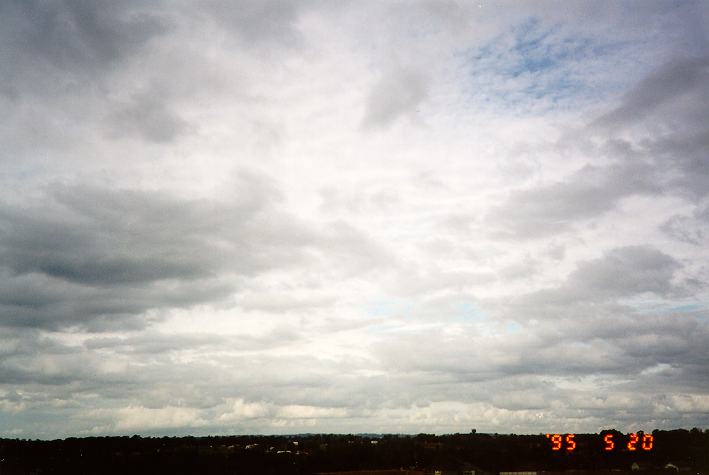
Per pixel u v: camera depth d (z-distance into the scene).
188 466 128.75
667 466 78.62
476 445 128.75
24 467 122.88
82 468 123.94
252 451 145.12
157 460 133.00
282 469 129.12
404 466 125.12
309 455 139.38
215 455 140.00
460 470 107.31
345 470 127.69
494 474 94.81
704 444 82.56
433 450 132.12
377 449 142.38
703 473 78.19
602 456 78.44
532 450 102.56
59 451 135.12
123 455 136.38
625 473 78.00
